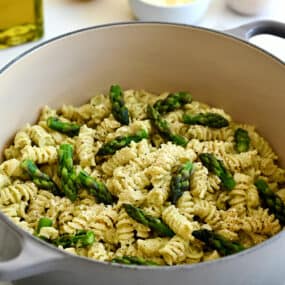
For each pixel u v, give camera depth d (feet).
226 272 1.53
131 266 1.47
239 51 2.13
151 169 1.94
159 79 2.30
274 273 1.67
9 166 1.98
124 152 2.01
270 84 2.11
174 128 2.16
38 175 1.97
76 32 2.12
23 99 2.10
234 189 1.97
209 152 2.07
